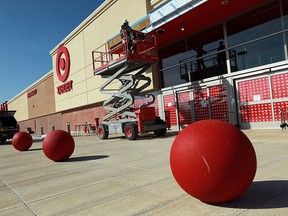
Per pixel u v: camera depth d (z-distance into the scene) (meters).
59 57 30.23
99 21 22.47
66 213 3.96
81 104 26.23
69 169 7.39
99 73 16.39
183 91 16.23
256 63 12.77
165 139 12.83
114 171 6.53
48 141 8.81
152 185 4.98
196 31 15.30
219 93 14.29
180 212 3.57
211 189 3.43
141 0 17.47
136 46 14.17
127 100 15.03
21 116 52.19
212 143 3.45
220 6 12.15
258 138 9.79
